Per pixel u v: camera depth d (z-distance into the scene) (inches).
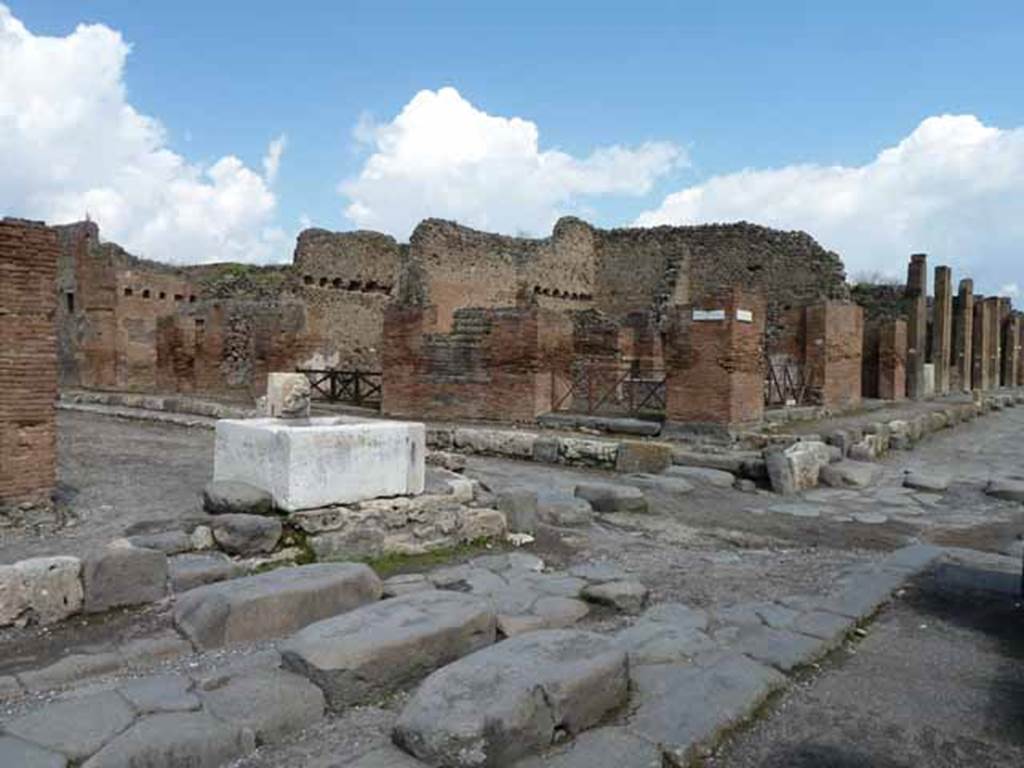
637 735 157.1
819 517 396.5
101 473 397.1
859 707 179.2
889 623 235.8
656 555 313.7
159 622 208.8
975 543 345.4
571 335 656.4
